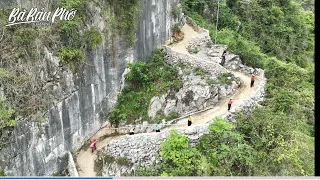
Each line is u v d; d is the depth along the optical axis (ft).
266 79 72.64
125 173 58.29
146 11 72.79
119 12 64.80
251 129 60.90
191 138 58.29
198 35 86.38
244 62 79.56
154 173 56.49
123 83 68.95
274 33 113.91
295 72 77.36
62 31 55.21
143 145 59.26
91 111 62.54
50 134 54.80
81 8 57.98
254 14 115.44
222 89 67.92
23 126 50.62
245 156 56.65
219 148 57.06
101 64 63.10
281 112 64.44
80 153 60.70
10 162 49.24
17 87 49.60
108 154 60.08
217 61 76.33
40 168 53.98
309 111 67.97
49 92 53.93
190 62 73.82
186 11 104.47
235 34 101.35
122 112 66.59
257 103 65.92
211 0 113.19
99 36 60.59
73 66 57.06
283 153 56.75
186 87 69.41
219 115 61.41
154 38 77.46
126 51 68.23
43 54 52.80
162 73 71.87
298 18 119.65
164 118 66.90
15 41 49.83
